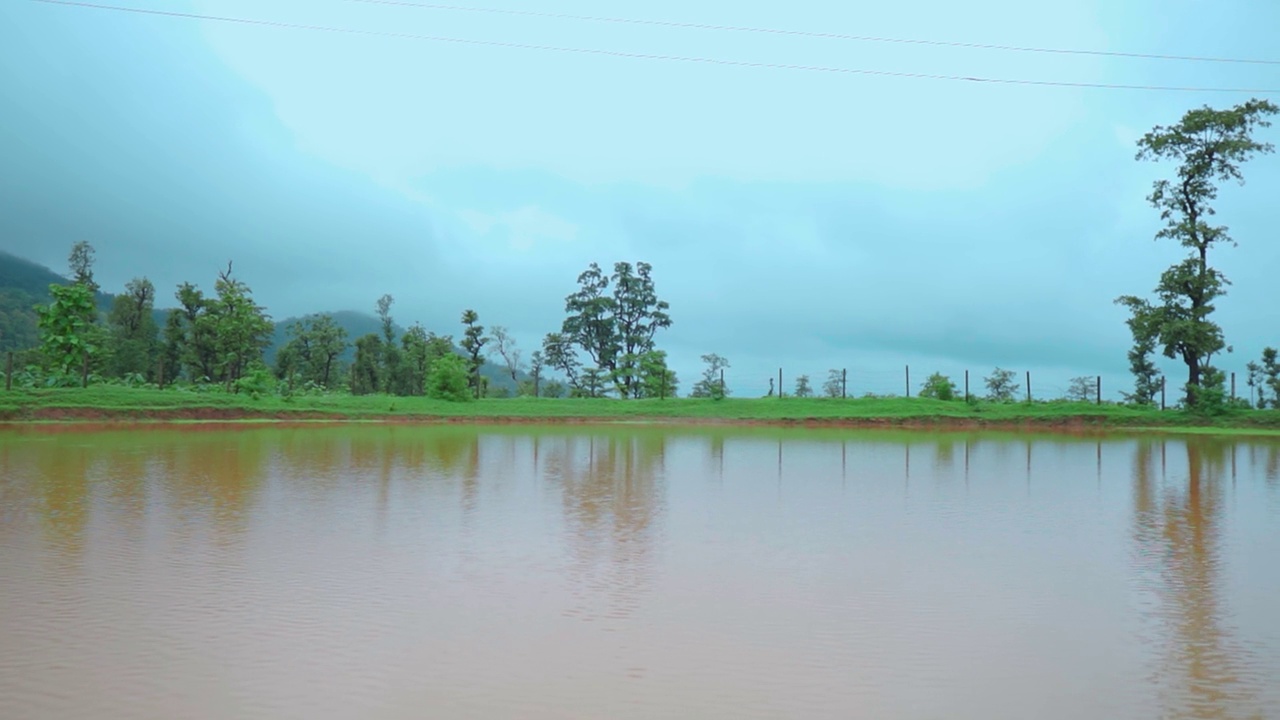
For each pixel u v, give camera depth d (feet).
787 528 36.14
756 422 136.36
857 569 28.43
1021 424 125.70
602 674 18.47
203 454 64.95
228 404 118.32
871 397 151.33
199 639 20.38
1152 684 18.39
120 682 17.66
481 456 68.85
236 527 34.32
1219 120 122.31
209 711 16.31
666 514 39.58
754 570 28.12
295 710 16.40
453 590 25.08
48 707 16.39
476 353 177.58
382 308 212.02
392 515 37.91
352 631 21.12
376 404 137.59
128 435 84.79
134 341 185.16
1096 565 29.35
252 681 17.81
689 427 126.31
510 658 19.40
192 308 176.86
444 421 131.64
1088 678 18.66
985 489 50.21
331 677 18.10
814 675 18.61
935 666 19.25
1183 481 54.85
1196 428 119.34
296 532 33.53
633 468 61.00
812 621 22.49
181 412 111.45
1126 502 44.91
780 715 16.51
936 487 51.08
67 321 125.29
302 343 201.98
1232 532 35.99
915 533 35.19
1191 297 125.59
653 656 19.65
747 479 54.65
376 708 16.53
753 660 19.48
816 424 132.67
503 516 38.24
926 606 24.00
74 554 29.04
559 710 16.56
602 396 188.44
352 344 210.18
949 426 126.62
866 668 19.07
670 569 28.14
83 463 56.85
